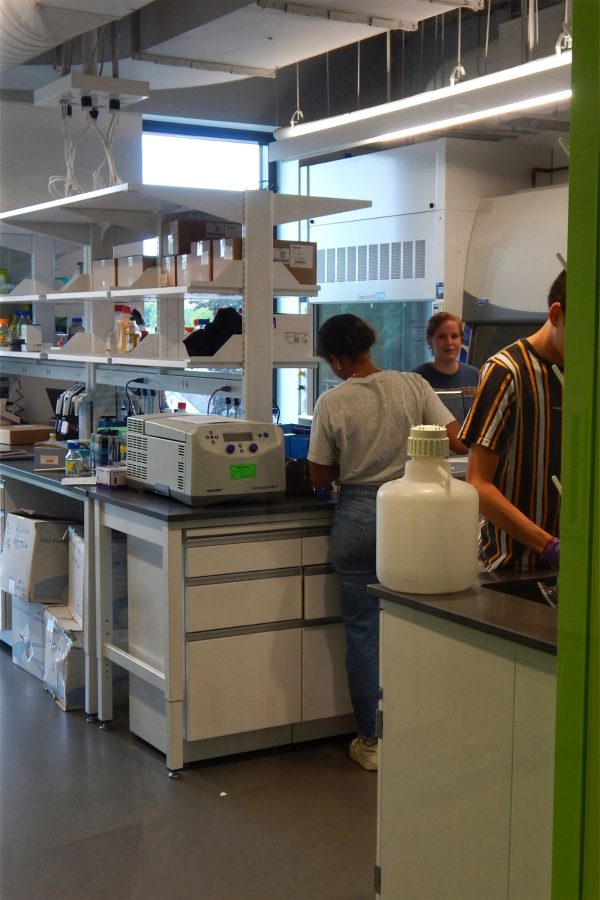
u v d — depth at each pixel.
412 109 3.80
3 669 4.75
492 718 2.04
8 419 6.03
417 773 2.26
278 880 2.84
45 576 4.38
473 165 5.11
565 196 4.62
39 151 5.80
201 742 3.61
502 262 4.96
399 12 4.08
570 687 1.73
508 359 2.45
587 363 1.66
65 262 6.17
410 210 5.30
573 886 1.77
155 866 2.92
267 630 3.60
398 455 3.48
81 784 3.46
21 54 4.56
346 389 3.51
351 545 3.49
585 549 1.69
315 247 4.09
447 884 2.19
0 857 2.97
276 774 3.54
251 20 4.12
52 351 5.24
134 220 4.55
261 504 3.63
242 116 6.71
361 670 3.56
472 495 2.25
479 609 2.11
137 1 3.70
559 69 3.18
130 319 4.87
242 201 3.86
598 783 1.72
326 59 6.62
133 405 5.16
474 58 5.50
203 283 3.76
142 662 3.72
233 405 4.42
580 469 1.69
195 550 3.46
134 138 6.09
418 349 5.46
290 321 4.04
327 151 4.57
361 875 2.86
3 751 3.74
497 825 2.05
